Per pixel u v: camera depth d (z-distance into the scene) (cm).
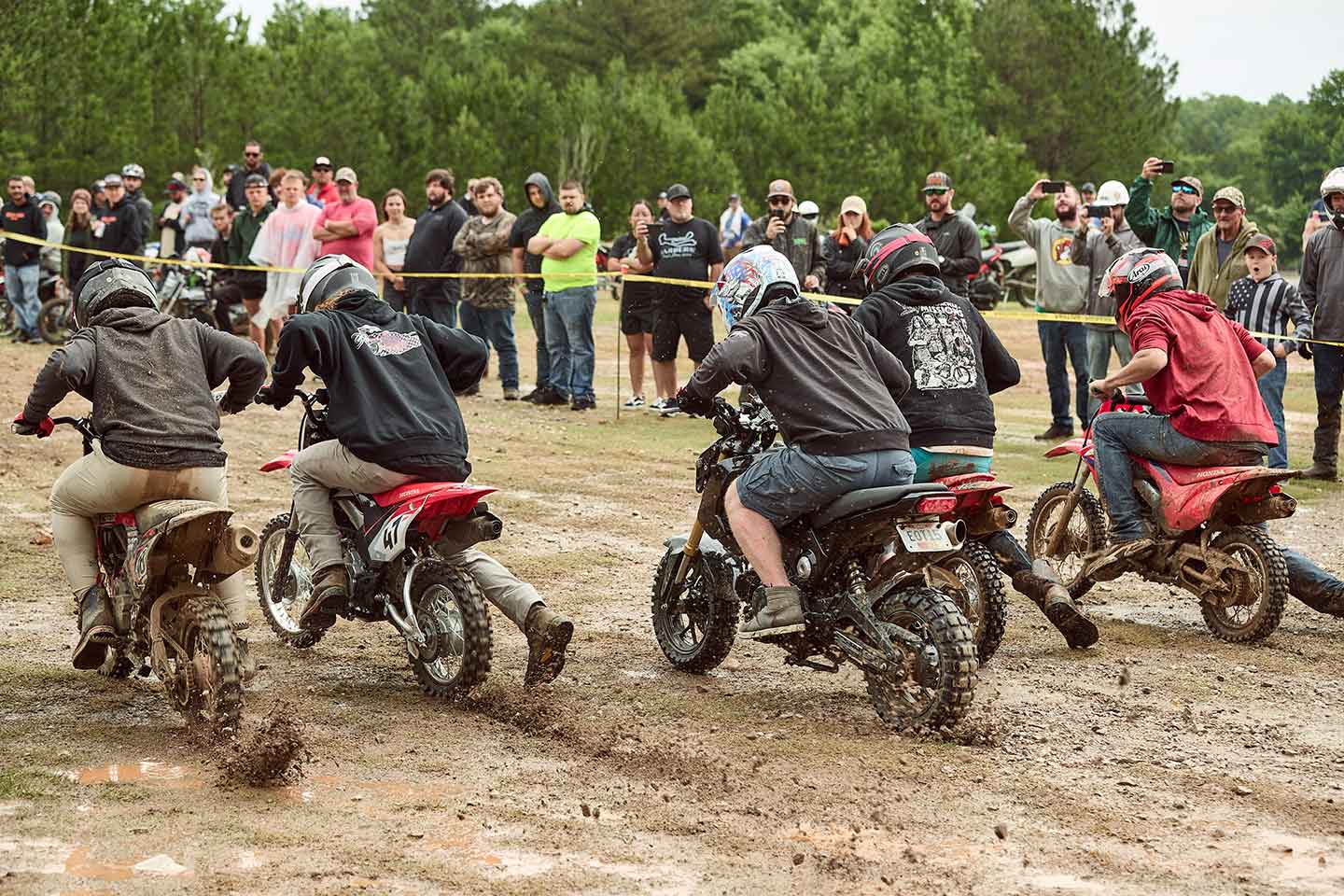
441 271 2327
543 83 5709
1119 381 1106
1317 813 748
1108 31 9031
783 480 877
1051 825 724
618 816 728
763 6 12231
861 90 6825
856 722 892
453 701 913
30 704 895
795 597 886
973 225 1869
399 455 905
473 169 5109
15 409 2073
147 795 743
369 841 687
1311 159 11600
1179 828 724
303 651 1028
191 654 843
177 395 872
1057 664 1032
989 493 966
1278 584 1075
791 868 665
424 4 12112
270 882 636
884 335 1010
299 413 2180
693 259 2167
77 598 888
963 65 8438
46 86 3881
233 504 1501
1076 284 1947
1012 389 2705
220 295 2745
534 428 2052
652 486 1670
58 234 3048
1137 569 1161
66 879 636
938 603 851
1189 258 1864
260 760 757
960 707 839
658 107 5803
